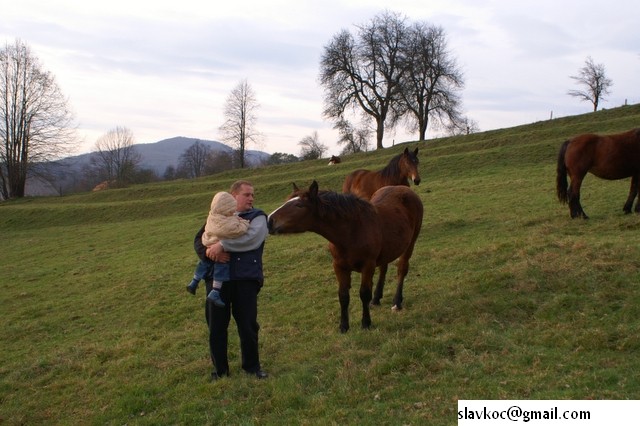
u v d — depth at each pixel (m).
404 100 53.78
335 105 55.69
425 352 5.70
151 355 7.24
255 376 5.74
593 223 10.77
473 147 34.53
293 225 6.06
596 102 54.28
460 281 8.15
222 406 5.22
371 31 53.72
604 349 5.38
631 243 8.35
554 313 6.50
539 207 14.12
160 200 32.66
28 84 49.69
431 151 36.28
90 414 5.66
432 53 52.72
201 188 39.16
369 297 6.68
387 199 7.52
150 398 5.74
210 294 5.21
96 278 13.91
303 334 7.19
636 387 4.49
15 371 7.38
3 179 51.50
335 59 54.03
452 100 53.81
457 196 18.52
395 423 4.42
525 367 5.17
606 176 11.18
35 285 14.24
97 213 32.16
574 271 7.52
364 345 6.21
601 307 6.40
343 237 6.30
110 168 77.56
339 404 4.92
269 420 4.81
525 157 26.75
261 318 8.35
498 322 6.49
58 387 6.59
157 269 13.71
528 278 7.57
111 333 8.86
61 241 23.72
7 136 49.69
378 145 56.00
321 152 83.75
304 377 5.55
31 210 34.66
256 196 29.64
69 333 9.40
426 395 4.85
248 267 5.35
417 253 10.73
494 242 10.55
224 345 5.77
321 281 10.07
